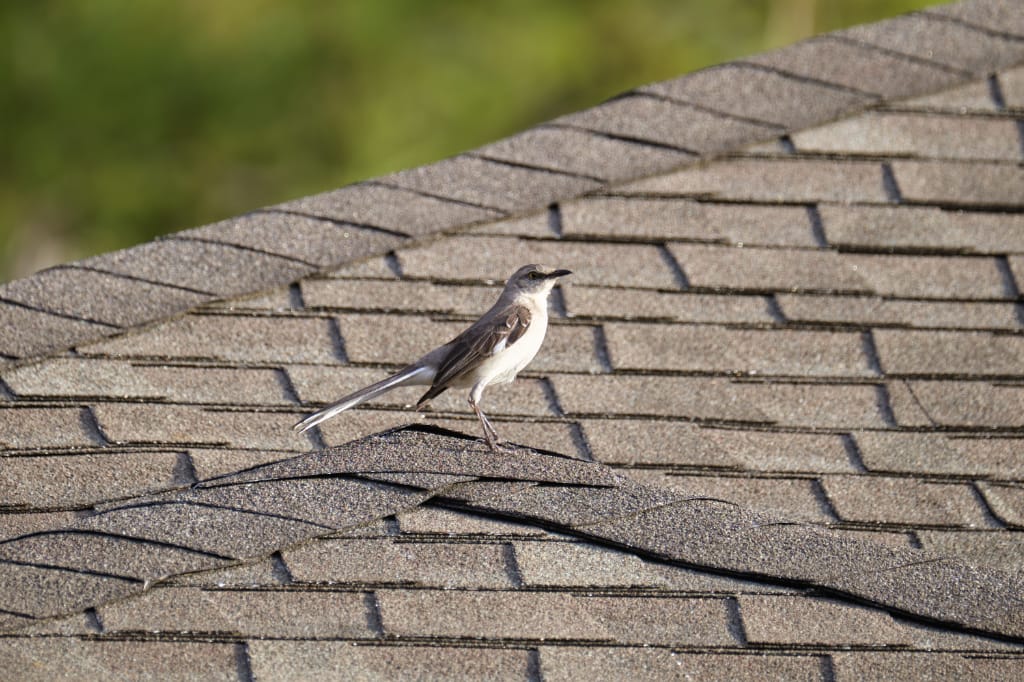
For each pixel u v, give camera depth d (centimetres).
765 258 1291
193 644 863
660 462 1098
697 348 1209
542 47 3450
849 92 1433
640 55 3531
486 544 935
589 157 1381
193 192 3428
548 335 1220
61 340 1186
